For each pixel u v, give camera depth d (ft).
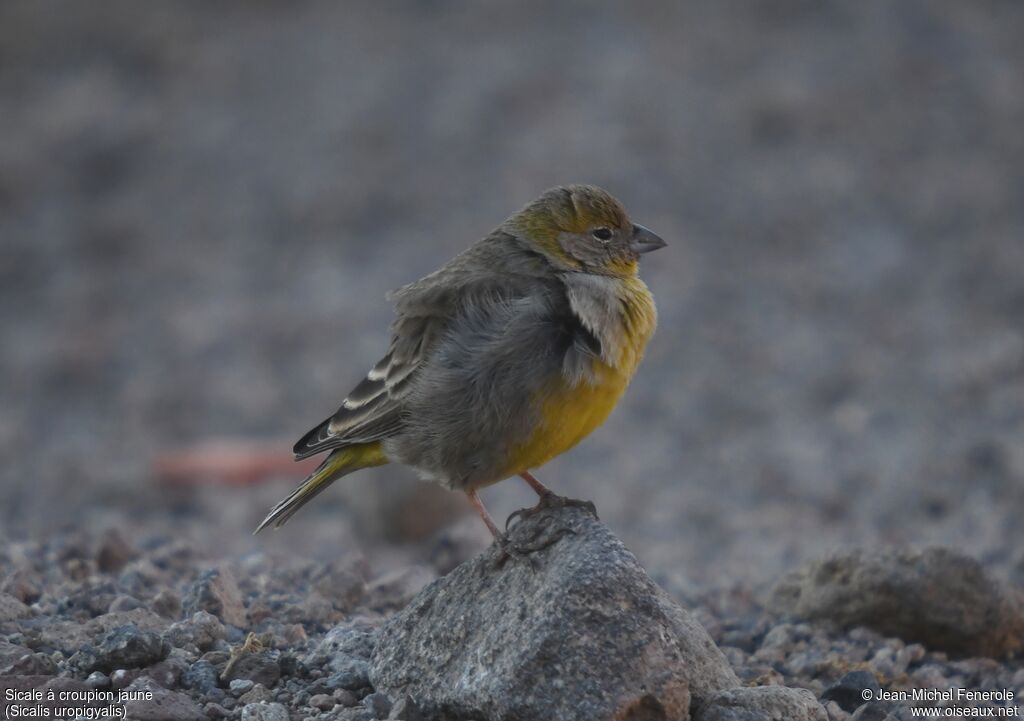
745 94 92.79
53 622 26.25
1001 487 47.21
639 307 25.57
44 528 42.19
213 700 22.93
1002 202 79.46
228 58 106.11
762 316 68.95
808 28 103.40
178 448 58.95
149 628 25.59
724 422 58.70
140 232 85.10
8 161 92.68
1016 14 104.99
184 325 73.56
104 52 108.99
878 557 29.22
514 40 103.96
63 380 68.95
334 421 26.45
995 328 65.00
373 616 28.99
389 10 113.50
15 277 81.41
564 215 26.53
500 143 88.74
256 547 43.27
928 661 28.27
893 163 84.84
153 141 95.35
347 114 94.99
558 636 20.85
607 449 57.06
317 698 23.03
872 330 66.59
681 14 106.93
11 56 108.78
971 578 28.71
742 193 81.76
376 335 69.36
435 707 21.88
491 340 24.72
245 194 87.71
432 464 25.62
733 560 42.42
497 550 22.68
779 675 26.37
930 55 98.22
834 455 53.26
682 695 20.72
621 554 21.61
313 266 78.59
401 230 81.10
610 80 95.40
